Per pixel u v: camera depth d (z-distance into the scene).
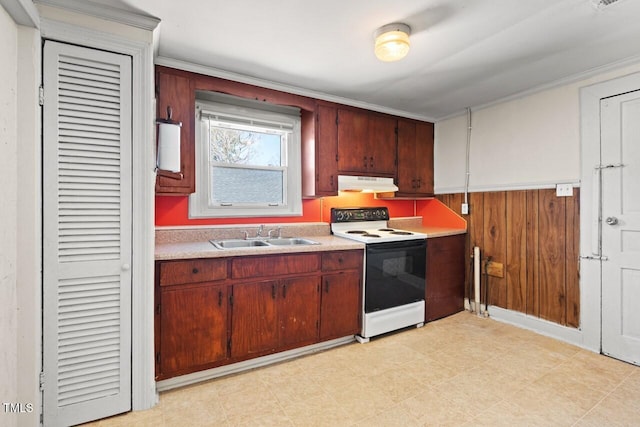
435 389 1.92
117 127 1.65
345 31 1.87
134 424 1.62
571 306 2.56
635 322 2.22
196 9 1.63
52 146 1.52
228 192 2.77
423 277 2.96
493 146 3.12
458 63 2.28
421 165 3.56
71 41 1.55
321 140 2.85
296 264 2.28
